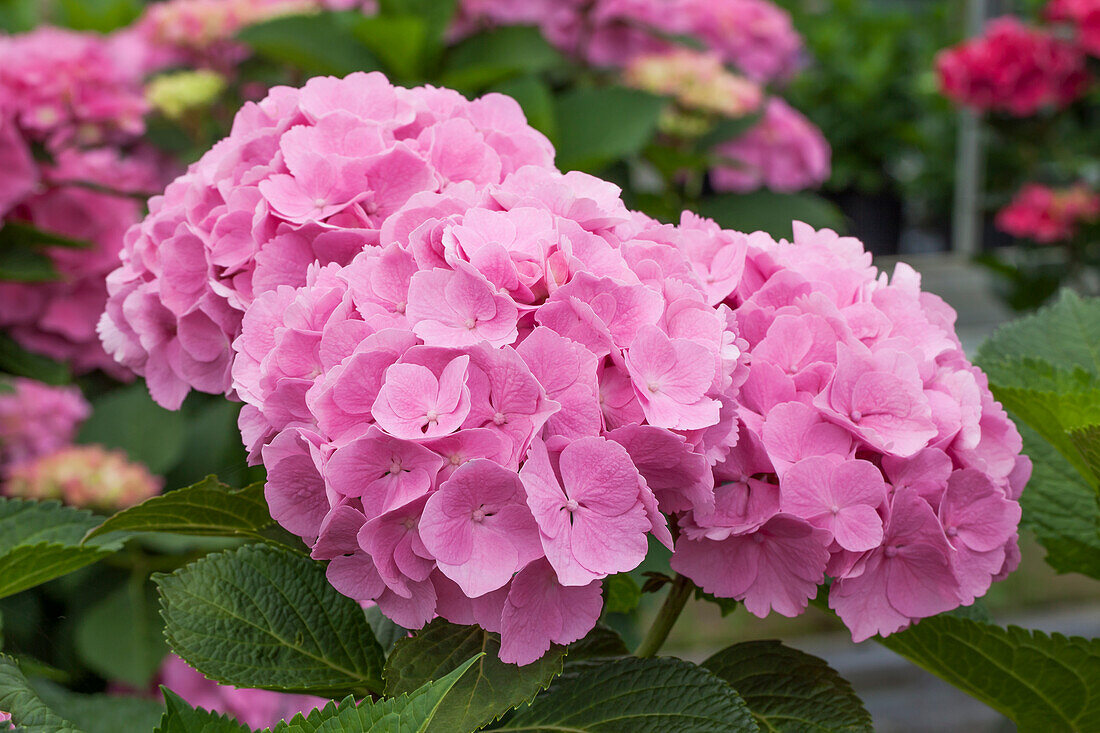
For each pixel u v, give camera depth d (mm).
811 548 697
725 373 687
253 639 712
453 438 652
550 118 1318
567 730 705
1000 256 2840
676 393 675
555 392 664
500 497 657
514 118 788
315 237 726
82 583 1257
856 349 718
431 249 688
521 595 664
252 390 692
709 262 758
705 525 699
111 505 1313
